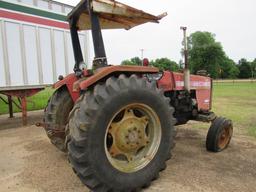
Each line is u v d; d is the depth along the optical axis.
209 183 3.32
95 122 2.79
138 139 3.22
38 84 7.67
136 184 3.08
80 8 3.62
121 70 3.11
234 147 4.75
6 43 6.90
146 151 3.29
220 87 24.23
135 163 3.17
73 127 2.91
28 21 7.39
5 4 6.86
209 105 5.12
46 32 7.88
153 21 4.05
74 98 3.97
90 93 2.95
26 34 7.36
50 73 8.02
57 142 4.11
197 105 4.87
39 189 3.26
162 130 3.30
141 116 3.32
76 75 3.86
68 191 3.20
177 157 4.24
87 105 2.83
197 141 5.16
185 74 4.45
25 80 7.34
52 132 4.03
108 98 2.86
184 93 4.55
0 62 6.79
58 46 8.24
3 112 9.70
